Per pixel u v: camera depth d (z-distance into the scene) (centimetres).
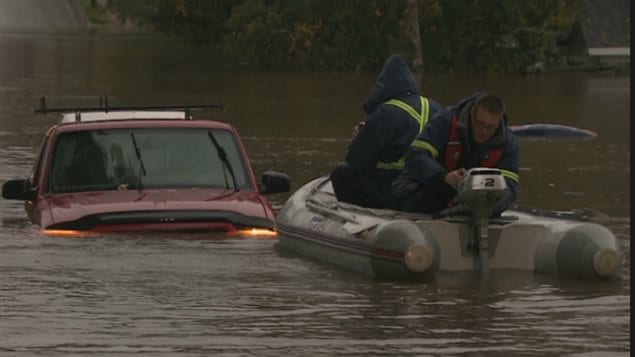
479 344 1422
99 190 2219
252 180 2259
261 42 7725
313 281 1783
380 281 1786
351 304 1630
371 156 1994
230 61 8388
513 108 5428
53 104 5269
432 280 1791
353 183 2034
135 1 11831
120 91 6050
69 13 14088
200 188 2223
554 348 1409
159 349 1392
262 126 4509
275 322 1523
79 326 1495
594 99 5894
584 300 1667
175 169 2244
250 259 1936
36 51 9269
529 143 4038
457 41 7612
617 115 5072
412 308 1609
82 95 5784
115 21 13725
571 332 1484
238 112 5069
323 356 1367
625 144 4022
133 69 7612
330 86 6525
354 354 1374
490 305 1631
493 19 7538
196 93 6000
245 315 1559
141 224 2105
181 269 1844
